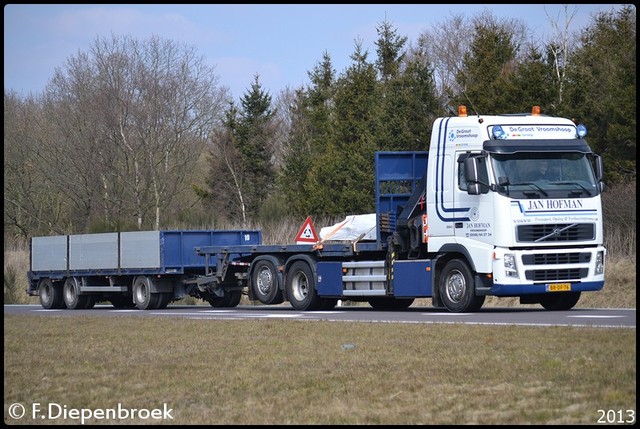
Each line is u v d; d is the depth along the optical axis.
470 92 53.72
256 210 71.38
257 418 12.22
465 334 19.09
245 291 36.09
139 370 16.31
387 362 15.96
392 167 29.39
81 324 25.78
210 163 74.31
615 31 59.69
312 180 60.62
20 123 72.31
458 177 26.73
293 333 21.03
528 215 25.75
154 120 70.44
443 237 27.09
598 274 26.41
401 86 55.56
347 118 62.50
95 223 66.19
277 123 78.19
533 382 13.49
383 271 29.33
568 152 26.42
